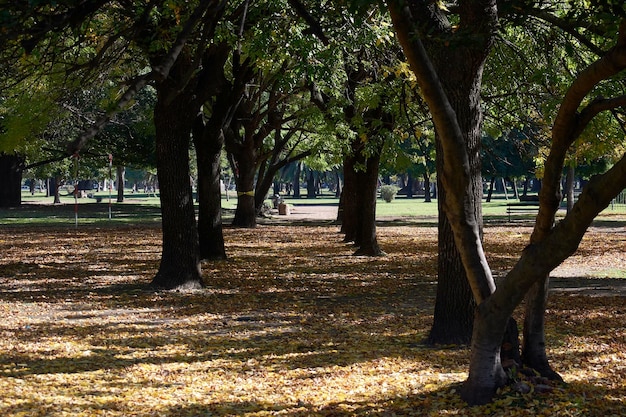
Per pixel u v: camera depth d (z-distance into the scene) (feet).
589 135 47.11
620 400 25.31
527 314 27.25
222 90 69.62
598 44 41.09
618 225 128.67
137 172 399.03
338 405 25.38
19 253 81.46
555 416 23.17
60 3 24.35
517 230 122.42
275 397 26.76
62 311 45.68
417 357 32.76
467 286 35.04
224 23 45.65
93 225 131.13
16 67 45.03
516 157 158.10
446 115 23.04
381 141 64.13
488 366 25.00
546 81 47.55
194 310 46.14
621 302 47.34
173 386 28.53
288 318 43.50
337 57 47.55
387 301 49.78
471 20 31.68
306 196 358.23
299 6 30.17
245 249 87.35
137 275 62.54
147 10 33.06
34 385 28.14
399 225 138.51
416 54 22.00
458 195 24.38
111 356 33.65
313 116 83.51
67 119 106.32
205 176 72.74
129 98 18.66
